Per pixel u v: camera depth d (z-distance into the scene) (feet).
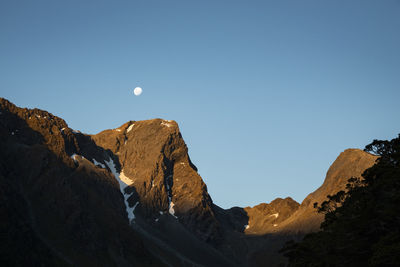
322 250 294.46
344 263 268.41
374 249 229.04
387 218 239.30
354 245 258.37
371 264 221.87
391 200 243.19
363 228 256.11
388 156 297.74
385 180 256.32
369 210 253.65
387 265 218.79
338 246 269.64
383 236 234.79
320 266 285.43
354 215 272.51
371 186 283.59
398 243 214.90
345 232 265.54
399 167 261.03
